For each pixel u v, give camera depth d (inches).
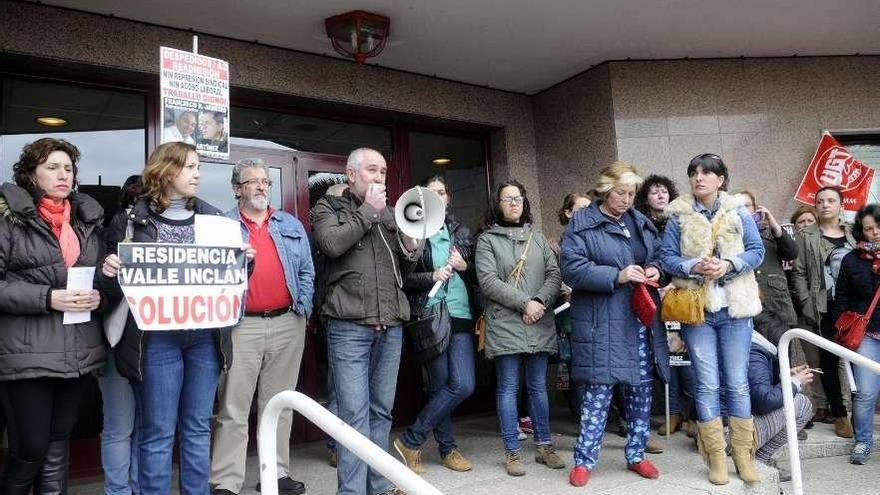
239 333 131.8
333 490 143.7
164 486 99.3
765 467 142.2
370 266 115.5
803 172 234.4
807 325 196.4
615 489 134.0
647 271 135.4
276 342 136.9
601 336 135.3
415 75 217.0
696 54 225.6
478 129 236.5
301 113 204.4
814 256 195.9
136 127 177.8
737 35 212.4
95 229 110.3
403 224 116.3
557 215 234.2
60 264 102.1
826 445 184.1
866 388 174.4
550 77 229.6
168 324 97.0
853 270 174.6
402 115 216.2
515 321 147.1
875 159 246.4
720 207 138.1
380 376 120.5
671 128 224.5
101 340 105.3
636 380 135.0
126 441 119.6
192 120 126.1
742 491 134.1
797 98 236.8
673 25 200.1
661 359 143.3
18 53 155.5
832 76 240.2
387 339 120.3
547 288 149.7
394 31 188.4
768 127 233.0
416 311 143.2
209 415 105.3
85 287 99.7
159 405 99.0
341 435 60.7
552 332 150.5
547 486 137.2
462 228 167.2
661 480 139.0
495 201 158.7
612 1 181.6
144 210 101.4
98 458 161.9
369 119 217.3
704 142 227.1
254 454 176.7
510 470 146.3
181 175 102.2
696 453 160.1
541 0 177.9
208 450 105.0
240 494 140.3
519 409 195.6
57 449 106.0
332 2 169.8
